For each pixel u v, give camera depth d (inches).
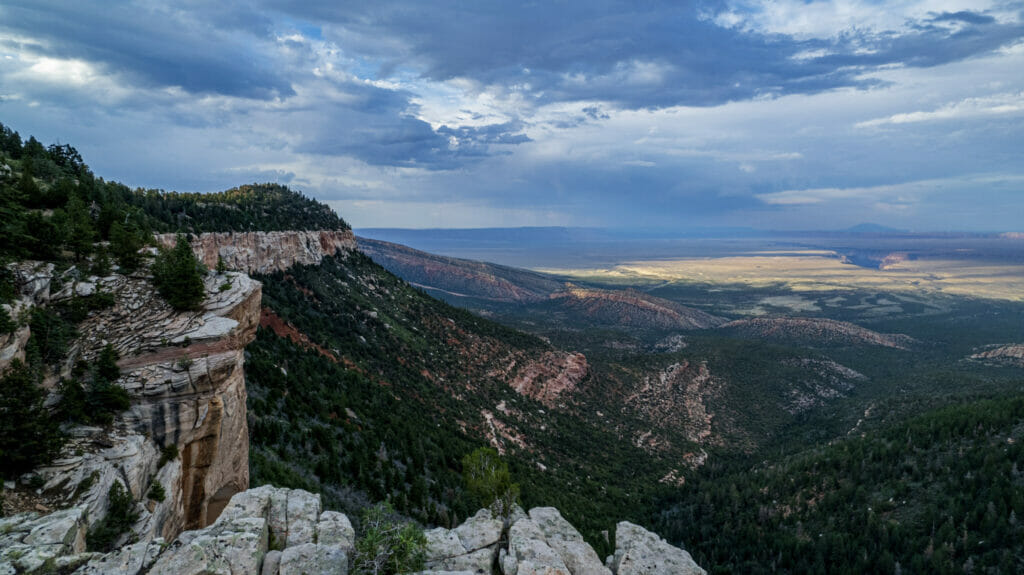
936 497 3398.1
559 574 914.7
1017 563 2657.5
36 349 1109.7
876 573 3036.4
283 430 2357.3
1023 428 3700.8
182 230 3690.9
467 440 3902.6
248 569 746.8
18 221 1333.7
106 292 1378.0
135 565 722.8
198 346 1355.8
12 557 692.7
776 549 3567.9
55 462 1010.1
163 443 1250.0
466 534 1052.5
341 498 2100.1
